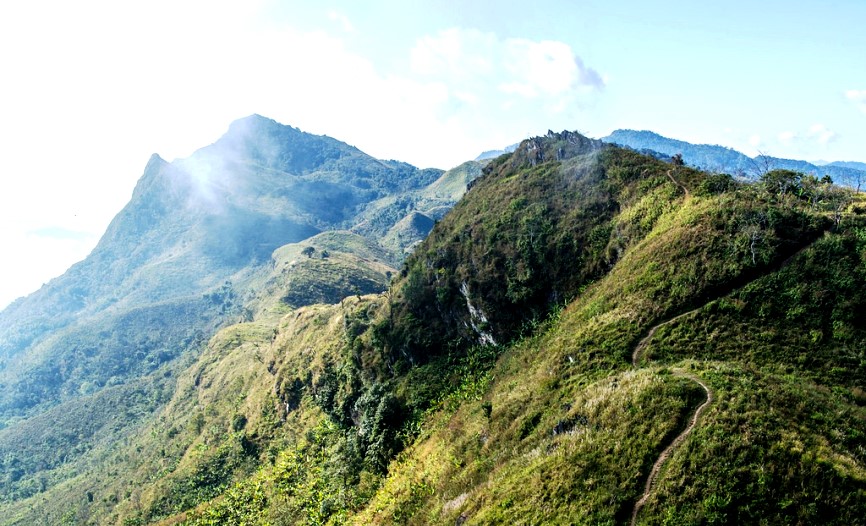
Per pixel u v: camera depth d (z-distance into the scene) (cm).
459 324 8644
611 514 3158
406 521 5181
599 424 3975
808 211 5434
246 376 16225
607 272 7194
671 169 7875
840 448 3200
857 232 4900
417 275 9719
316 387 11144
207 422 15175
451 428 6412
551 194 8969
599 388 4444
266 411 12762
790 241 5150
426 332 8938
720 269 5247
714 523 2888
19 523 16412
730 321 4816
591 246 7612
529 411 5112
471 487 4691
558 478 3647
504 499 3809
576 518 3247
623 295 5931
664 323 5191
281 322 16988
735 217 5644
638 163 8412
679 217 6406
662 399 3844
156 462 15062
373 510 6009
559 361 5559
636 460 3447
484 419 5775
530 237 8294
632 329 5319
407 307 9488
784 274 4909
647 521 3039
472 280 8469
